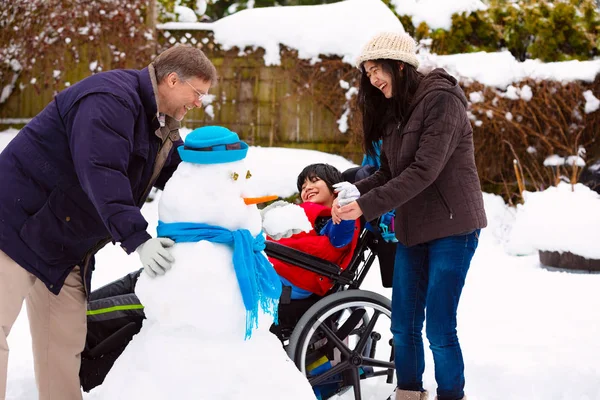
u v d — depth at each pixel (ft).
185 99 9.19
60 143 8.86
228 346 8.05
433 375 12.87
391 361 11.94
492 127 28.86
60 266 9.07
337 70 28.86
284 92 29.22
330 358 11.44
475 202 10.19
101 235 9.16
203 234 8.10
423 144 9.80
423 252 10.64
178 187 8.25
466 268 10.29
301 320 10.61
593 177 29.17
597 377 12.74
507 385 12.56
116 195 8.10
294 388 8.06
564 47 31.71
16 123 30.32
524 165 29.14
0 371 8.84
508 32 31.24
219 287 7.91
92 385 10.44
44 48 29.17
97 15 28.73
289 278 11.22
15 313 9.04
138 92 8.99
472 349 14.37
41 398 9.78
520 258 23.61
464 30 30.45
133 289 10.92
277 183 26.16
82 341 9.87
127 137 8.56
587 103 28.76
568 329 15.81
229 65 29.37
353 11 29.19
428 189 10.22
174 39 29.48
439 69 10.31
